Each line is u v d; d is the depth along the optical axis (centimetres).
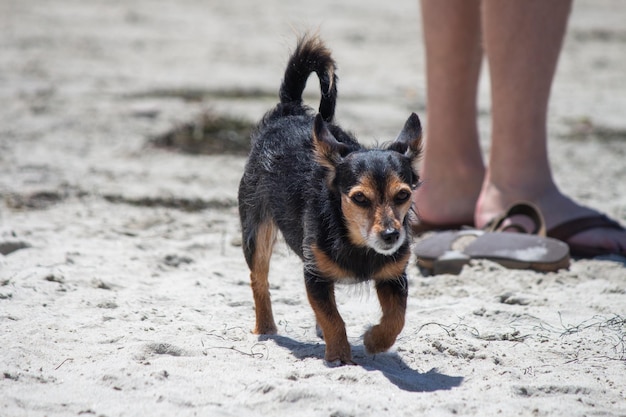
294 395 699
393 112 2331
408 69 3073
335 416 672
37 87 2470
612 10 4638
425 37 1338
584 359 832
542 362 825
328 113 971
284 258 1208
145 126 2072
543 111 1245
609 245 1196
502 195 1263
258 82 2703
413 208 898
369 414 681
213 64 3016
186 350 823
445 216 1352
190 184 1602
